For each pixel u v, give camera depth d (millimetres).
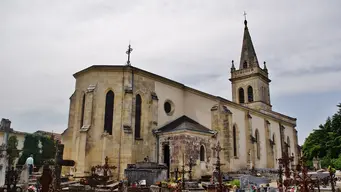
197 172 35812
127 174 29109
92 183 25297
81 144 34094
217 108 43281
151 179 27453
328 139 64875
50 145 67750
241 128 49531
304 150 71000
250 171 43844
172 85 44312
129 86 37219
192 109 45688
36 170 41625
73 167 34844
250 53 71312
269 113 66875
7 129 22234
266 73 71688
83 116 38219
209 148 39125
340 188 25281
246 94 68188
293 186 19203
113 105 36750
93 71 37938
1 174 21156
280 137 64500
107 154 34406
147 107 39000
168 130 37656
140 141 36875
